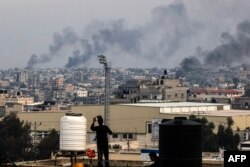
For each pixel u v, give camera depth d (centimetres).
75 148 4581
